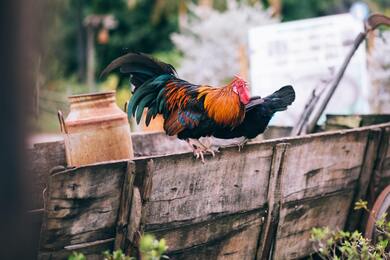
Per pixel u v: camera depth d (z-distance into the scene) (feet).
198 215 16.83
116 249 15.17
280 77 35.04
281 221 18.89
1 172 8.86
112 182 14.83
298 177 19.15
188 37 62.69
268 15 60.39
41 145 20.36
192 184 16.51
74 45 83.61
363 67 33.40
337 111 33.58
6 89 8.61
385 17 24.06
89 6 85.71
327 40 34.53
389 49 32.58
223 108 18.11
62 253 14.35
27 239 9.23
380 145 21.48
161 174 15.71
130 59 17.93
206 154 16.55
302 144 18.90
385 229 20.86
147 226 15.71
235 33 56.75
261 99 19.24
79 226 14.48
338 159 20.36
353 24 34.24
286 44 35.04
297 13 88.02
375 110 34.83
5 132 8.74
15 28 8.46
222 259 17.83
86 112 17.99
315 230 18.25
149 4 84.33
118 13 84.23
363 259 17.66
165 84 18.39
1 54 8.48
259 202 18.34
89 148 17.90
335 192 20.58
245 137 19.35
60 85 62.75
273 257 19.10
